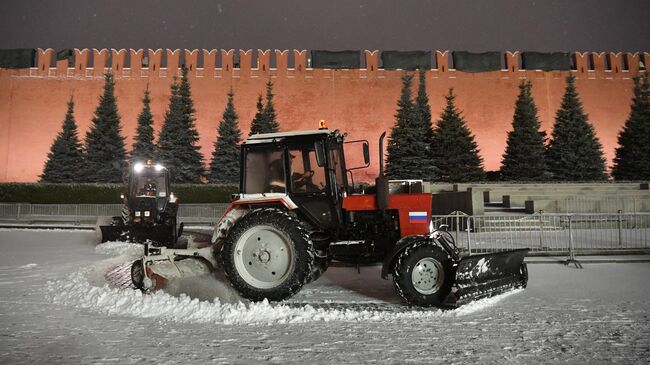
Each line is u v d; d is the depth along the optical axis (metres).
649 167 31.02
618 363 4.07
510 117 38.53
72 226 22.39
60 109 37.84
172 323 5.39
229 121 33.94
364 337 4.85
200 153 34.19
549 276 8.58
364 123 38.16
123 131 37.62
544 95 38.53
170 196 15.99
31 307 6.16
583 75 38.88
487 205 23.11
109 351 4.43
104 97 34.41
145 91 36.03
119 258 10.94
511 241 13.39
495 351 4.39
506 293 6.91
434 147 31.39
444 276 6.15
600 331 5.00
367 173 37.44
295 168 7.36
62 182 32.94
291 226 6.50
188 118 34.12
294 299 6.86
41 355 4.32
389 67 38.56
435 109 38.31
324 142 7.25
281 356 4.28
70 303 6.34
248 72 38.44
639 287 7.46
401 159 30.06
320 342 4.69
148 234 13.62
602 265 10.02
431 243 6.27
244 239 6.71
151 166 15.91
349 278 8.69
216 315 5.62
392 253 6.33
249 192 7.41
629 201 19.28
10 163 37.44
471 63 38.78
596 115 38.53
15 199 30.19
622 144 32.56
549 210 19.25
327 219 7.16
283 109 38.12
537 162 30.92
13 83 38.03
